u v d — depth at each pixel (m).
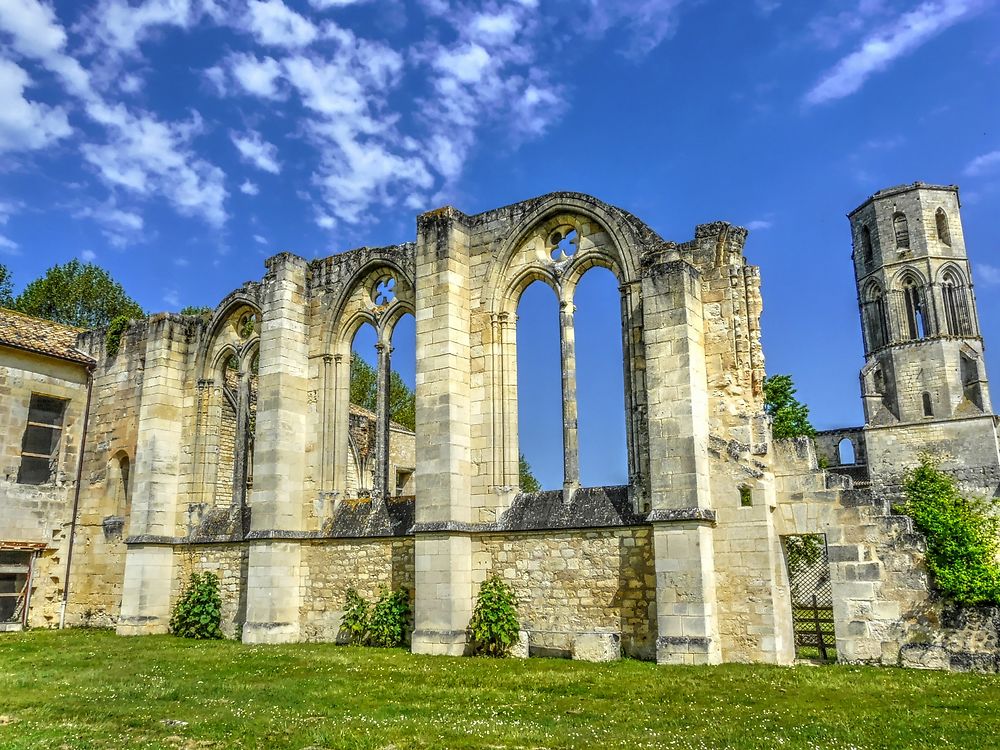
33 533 28.28
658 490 17.38
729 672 15.22
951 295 57.88
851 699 12.45
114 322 30.38
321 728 10.71
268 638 21.84
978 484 49.97
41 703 12.93
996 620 15.79
